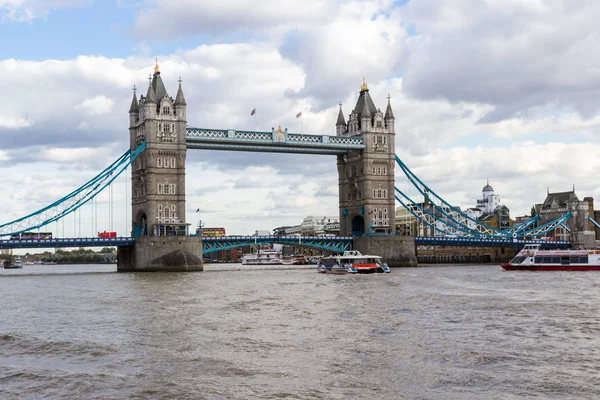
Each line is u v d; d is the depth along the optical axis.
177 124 154.88
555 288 85.44
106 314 60.19
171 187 154.12
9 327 52.97
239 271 156.25
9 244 141.00
